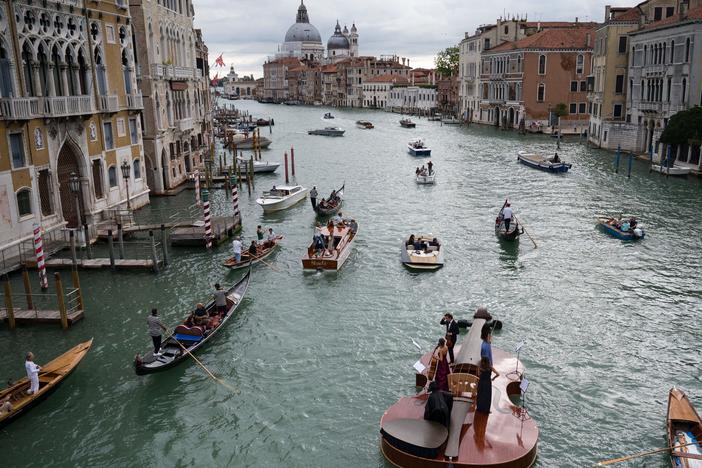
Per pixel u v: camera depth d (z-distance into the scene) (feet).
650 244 99.14
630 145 198.70
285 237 107.45
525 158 189.57
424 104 459.73
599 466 45.73
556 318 71.00
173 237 99.55
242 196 145.38
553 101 286.46
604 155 198.59
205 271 87.81
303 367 60.49
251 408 53.88
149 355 59.36
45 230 92.94
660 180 151.94
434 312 73.10
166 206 130.62
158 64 137.90
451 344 56.54
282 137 300.61
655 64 180.34
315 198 124.26
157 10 140.36
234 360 62.08
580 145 232.32
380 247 100.32
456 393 49.14
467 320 69.21
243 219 121.60
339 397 55.21
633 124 195.72
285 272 87.81
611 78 209.26
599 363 60.54
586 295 77.92
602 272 86.33
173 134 150.71
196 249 99.14
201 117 183.93
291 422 51.75
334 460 46.91
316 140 286.05
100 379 58.44
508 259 92.89
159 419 52.49
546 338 65.92
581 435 49.32
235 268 88.48
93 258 92.22
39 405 54.13
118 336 66.90
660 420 51.31
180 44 160.25
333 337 66.74
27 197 89.45
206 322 66.18
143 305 75.41
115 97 111.45
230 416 52.80
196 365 60.95
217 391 56.49
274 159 218.38
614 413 52.24
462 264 90.63
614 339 65.62
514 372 54.65
